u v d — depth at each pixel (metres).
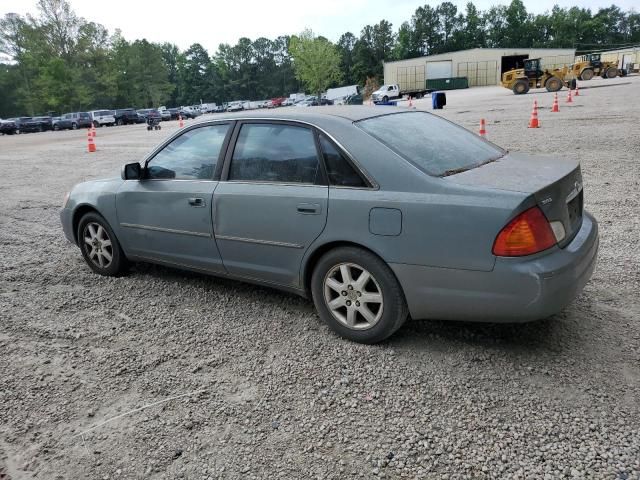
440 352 3.31
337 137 3.42
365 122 3.56
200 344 3.61
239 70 133.25
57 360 3.48
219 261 4.07
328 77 96.75
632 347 3.23
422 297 3.13
